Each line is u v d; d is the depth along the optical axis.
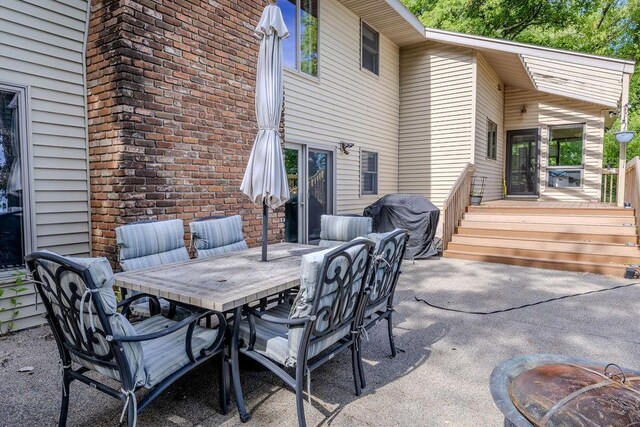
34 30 3.73
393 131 9.92
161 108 4.17
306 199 7.35
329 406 2.42
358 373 2.59
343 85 8.16
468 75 9.02
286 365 2.13
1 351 3.22
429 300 4.63
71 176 4.05
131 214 3.92
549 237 6.70
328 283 2.06
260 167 3.18
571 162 10.45
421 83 9.75
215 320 3.82
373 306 2.79
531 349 3.25
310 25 7.32
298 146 7.20
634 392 1.58
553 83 9.26
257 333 2.38
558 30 15.38
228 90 4.93
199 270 2.85
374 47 9.16
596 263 5.96
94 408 2.39
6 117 3.60
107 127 3.95
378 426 2.22
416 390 2.61
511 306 4.39
